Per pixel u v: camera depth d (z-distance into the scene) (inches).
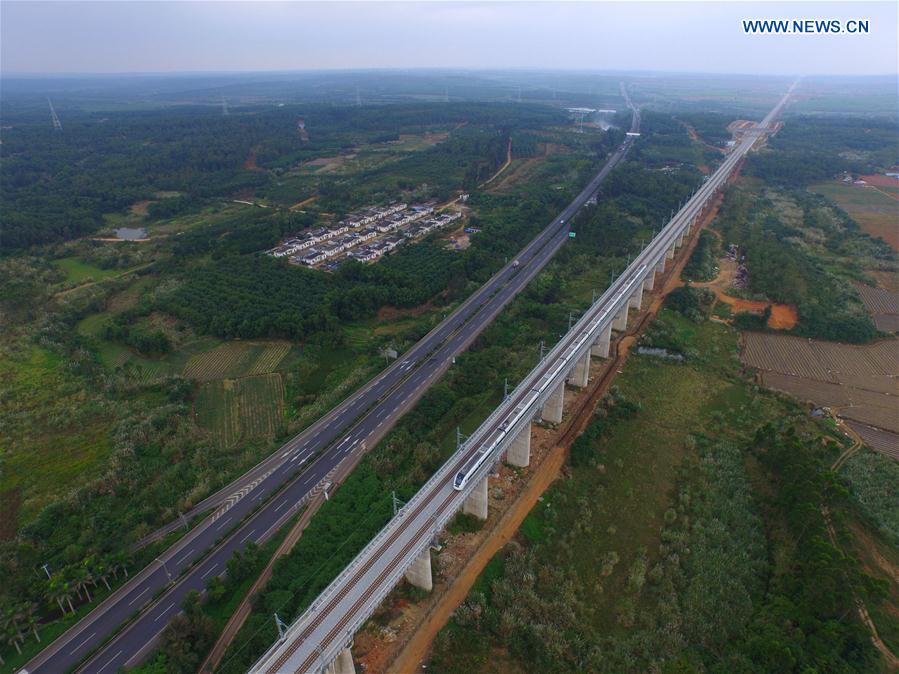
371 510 4571.9
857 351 7239.2
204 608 3858.3
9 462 5231.3
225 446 5561.0
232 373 6820.9
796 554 4192.9
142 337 7165.4
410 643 3567.9
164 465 5216.5
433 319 7790.4
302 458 5255.9
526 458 5054.1
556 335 7327.8
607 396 6131.9
